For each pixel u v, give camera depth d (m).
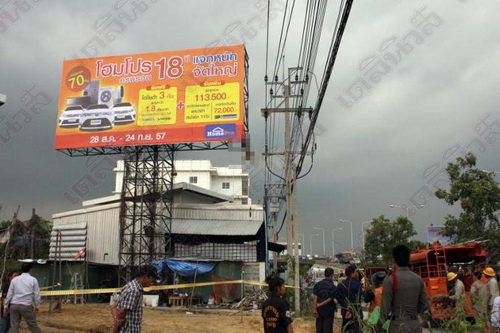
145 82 28.03
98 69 28.73
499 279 13.14
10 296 10.10
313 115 14.64
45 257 32.81
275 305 6.79
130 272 26.56
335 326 14.33
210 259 25.94
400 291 5.90
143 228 27.70
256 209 29.08
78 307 22.41
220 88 27.05
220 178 70.69
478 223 23.22
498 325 7.66
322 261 53.62
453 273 13.52
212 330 14.79
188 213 28.89
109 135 27.88
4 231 23.41
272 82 20.09
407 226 40.62
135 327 6.81
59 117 28.69
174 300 24.20
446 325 6.04
